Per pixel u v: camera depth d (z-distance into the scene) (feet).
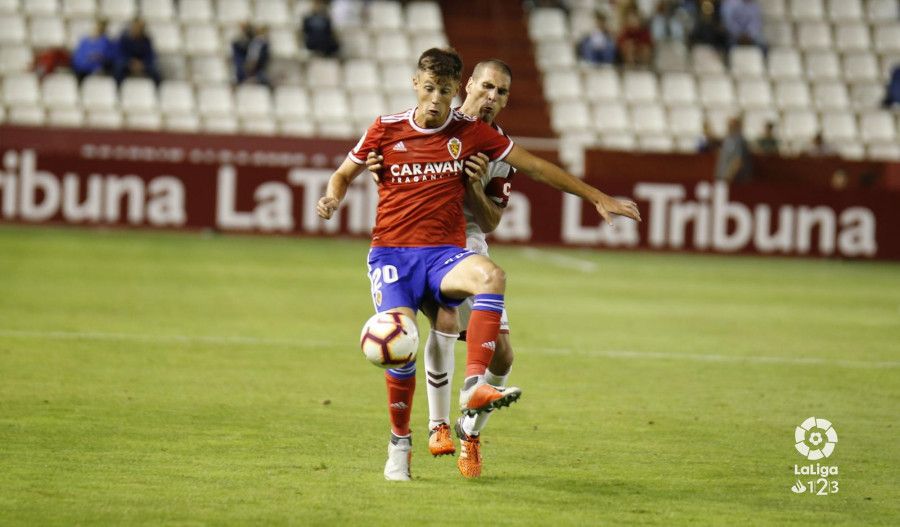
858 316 163.94
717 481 73.36
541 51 312.91
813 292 192.03
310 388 100.37
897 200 246.68
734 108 307.78
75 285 162.20
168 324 133.39
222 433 82.48
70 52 284.00
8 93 270.67
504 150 72.02
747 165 260.01
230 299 156.15
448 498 67.41
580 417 92.02
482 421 71.77
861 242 246.88
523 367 114.32
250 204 238.48
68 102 271.08
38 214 233.14
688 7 324.60
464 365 115.55
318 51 292.40
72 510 62.75
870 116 310.65
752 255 245.04
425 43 305.73
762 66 318.04
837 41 331.36
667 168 264.31
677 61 316.19
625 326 145.38
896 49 331.16
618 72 308.40
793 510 67.15
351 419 88.74
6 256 189.67
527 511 65.26
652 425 89.76
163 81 281.95
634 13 311.68
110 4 295.89
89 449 76.33
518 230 242.17
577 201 242.99
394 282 71.26
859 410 97.86
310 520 62.08
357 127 283.79
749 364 120.47
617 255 238.48
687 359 122.31
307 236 239.50
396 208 71.82
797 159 271.49
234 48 280.92
